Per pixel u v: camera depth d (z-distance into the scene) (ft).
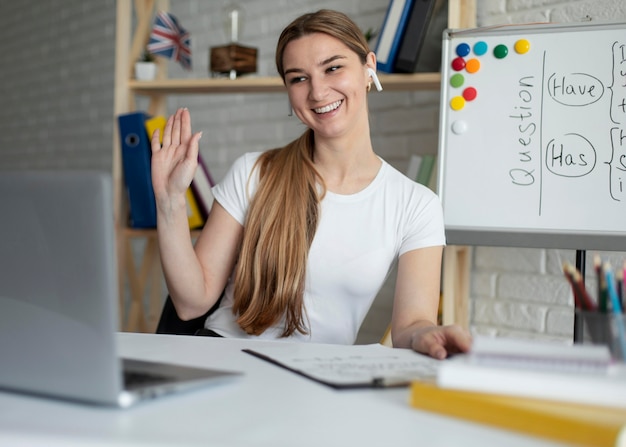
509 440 1.99
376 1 7.73
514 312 6.88
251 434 1.98
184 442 1.88
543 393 2.10
